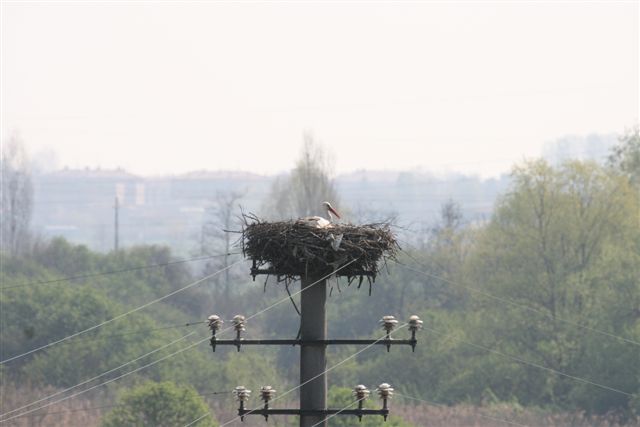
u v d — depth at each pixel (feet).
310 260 61.41
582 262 231.50
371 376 233.14
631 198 233.76
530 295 229.25
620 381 211.00
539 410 213.25
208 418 153.79
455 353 230.89
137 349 227.81
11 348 231.30
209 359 237.45
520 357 223.30
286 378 230.07
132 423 150.71
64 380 219.41
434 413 205.57
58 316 235.20
